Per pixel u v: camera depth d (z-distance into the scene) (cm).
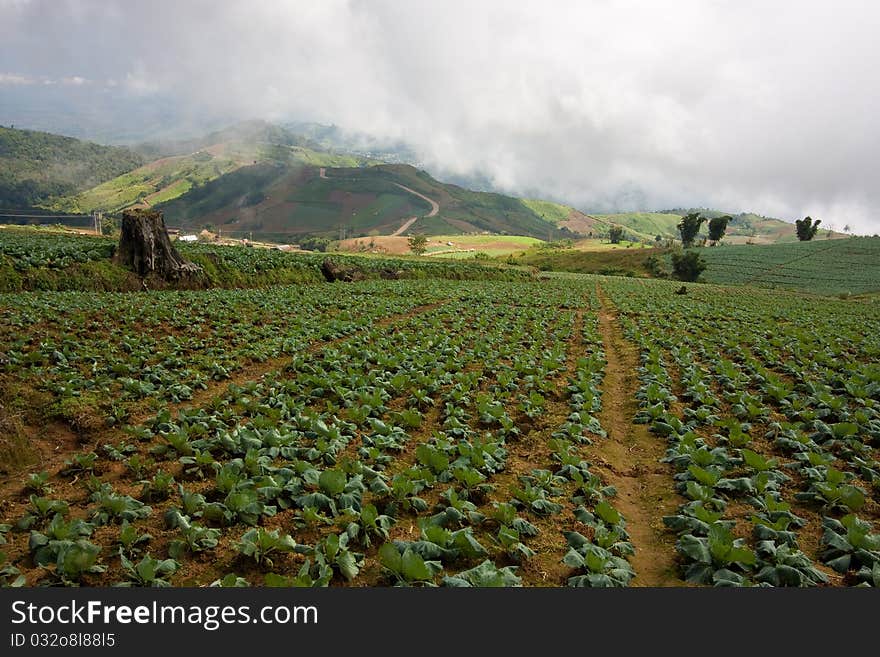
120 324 2189
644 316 3456
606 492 969
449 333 2514
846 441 1165
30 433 1118
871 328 3183
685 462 1081
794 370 1844
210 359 1739
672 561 788
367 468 953
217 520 822
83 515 832
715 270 11625
